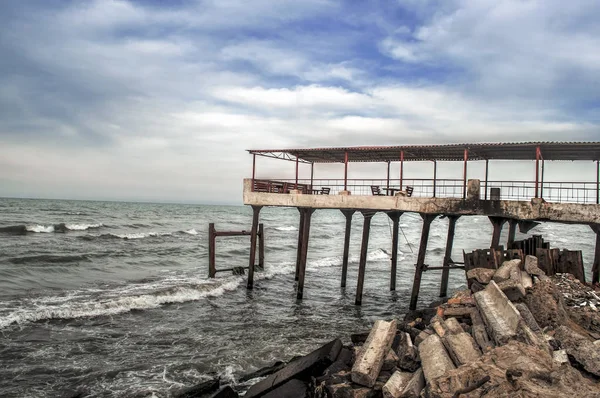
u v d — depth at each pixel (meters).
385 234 65.88
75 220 58.94
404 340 9.77
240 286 23.44
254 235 22.58
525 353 6.80
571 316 10.88
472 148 17.56
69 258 27.81
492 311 9.48
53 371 11.36
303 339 14.79
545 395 5.32
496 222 17.03
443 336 9.39
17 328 14.28
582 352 7.46
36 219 56.94
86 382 10.79
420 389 7.55
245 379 10.86
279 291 22.73
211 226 24.52
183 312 17.69
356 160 24.92
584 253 42.94
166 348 13.47
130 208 118.44
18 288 19.69
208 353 13.14
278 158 22.75
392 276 23.77
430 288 24.69
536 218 15.40
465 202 16.73
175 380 11.05
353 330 16.14
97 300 18.11
